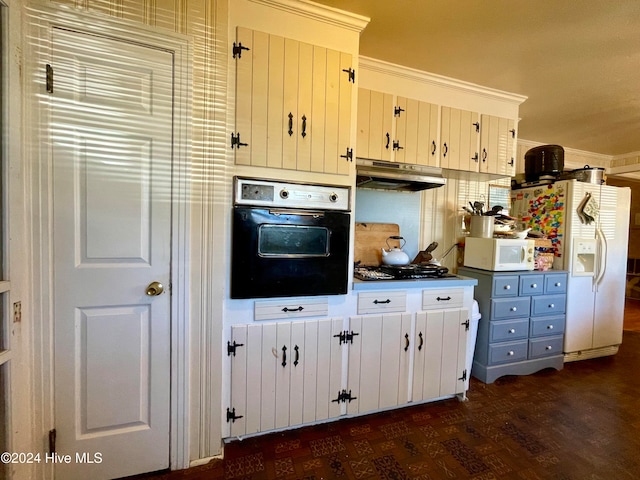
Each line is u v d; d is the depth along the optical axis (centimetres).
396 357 192
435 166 244
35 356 122
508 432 179
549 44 194
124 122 133
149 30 134
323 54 168
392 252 229
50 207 123
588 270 289
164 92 138
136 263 137
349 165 176
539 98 266
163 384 143
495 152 265
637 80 232
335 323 176
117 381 136
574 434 179
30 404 120
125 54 131
